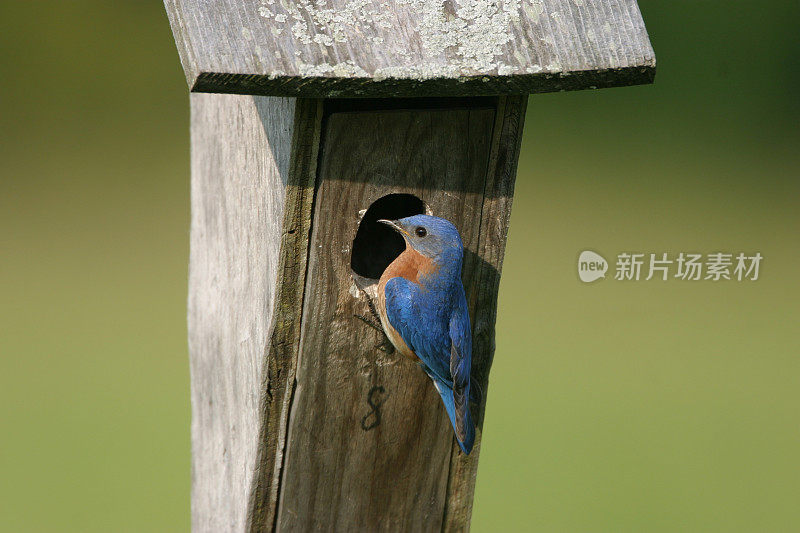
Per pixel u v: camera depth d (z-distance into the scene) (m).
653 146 20.69
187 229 19.25
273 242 7.96
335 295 7.87
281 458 8.28
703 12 20.84
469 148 7.77
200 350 10.58
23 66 21.89
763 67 20.81
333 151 7.46
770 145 20.58
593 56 7.28
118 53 22.31
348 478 8.44
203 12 6.70
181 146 20.97
